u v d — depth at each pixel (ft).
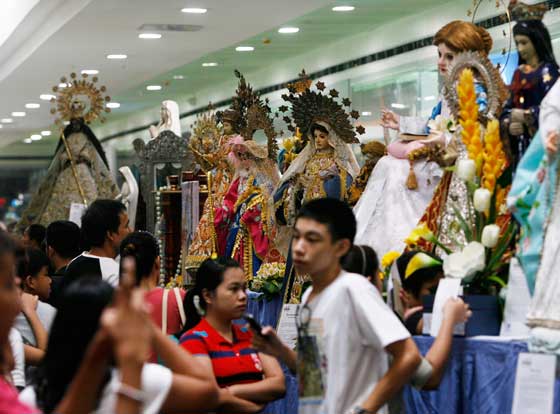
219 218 29.66
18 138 87.35
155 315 18.89
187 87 59.36
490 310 16.12
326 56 45.06
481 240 16.89
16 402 9.95
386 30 40.09
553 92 15.66
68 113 45.47
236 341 17.66
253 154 27.86
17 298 10.92
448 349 14.48
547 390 14.28
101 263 20.61
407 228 20.38
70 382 10.61
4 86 58.65
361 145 23.22
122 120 76.89
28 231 33.91
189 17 40.04
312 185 24.84
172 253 36.60
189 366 11.98
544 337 14.57
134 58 49.55
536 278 15.15
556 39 30.17
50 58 49.60
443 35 19.06
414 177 20.36
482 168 17.34
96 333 10.61
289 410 22.53
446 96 19.01
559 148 15.23
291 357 14.87
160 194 36.83
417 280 17.13
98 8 38.45
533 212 15.56
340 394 13.55
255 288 26.63
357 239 20.92
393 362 13.34
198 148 34.17
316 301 13.93
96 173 45.32
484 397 15.16
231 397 16.03
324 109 24.70
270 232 26.68
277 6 37.81
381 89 39.93
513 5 17.35
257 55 48.19
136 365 9.29
